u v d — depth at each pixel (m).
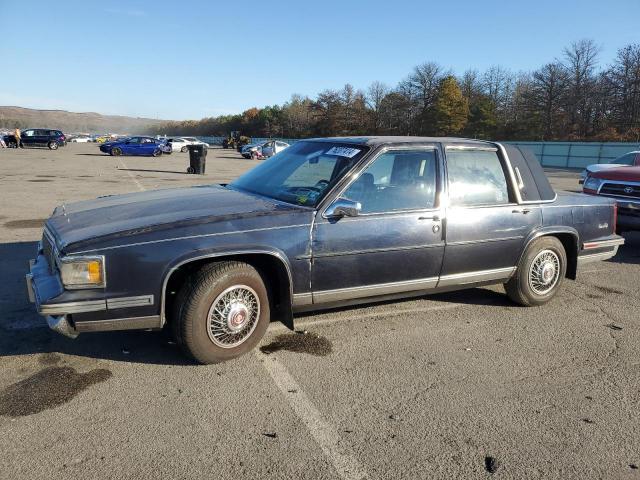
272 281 3.93
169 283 3.56
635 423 3.08
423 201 4.20
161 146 38.91
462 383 3.52
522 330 4.54
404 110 79.50
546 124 64.00
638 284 6.23
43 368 3.51
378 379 3.53
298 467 2.57
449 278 4.41
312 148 4.56
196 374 3.49
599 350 4.16
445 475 2.54
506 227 4.61
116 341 3.98
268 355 3.84
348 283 3.92
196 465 2.56
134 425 2.88
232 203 3.92
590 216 5.25
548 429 2.98
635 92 58.03
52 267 3.54
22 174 18.66
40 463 2.53
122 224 3.46
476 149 4.57
